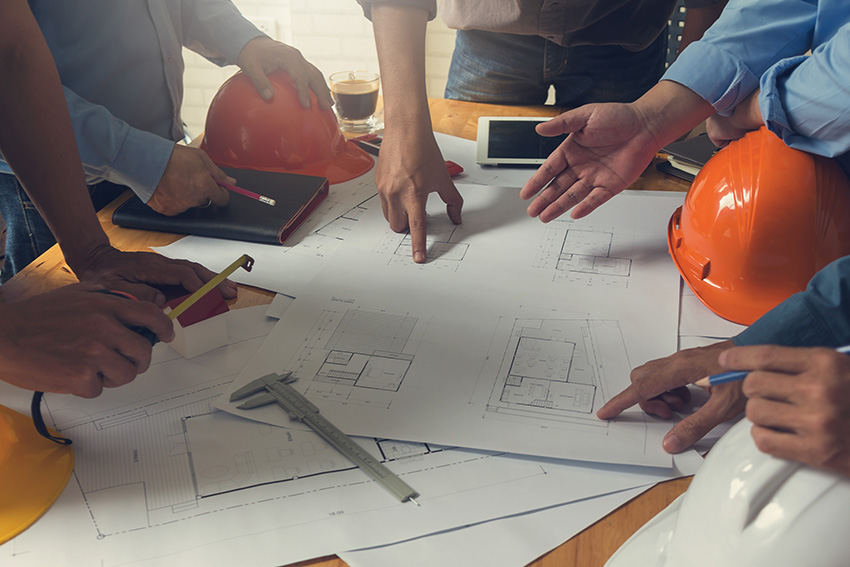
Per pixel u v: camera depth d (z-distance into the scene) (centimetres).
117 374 59
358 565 49
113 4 112
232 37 122
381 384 67
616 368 69
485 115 138
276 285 85
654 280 85
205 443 60
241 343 74
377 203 107
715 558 39
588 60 140
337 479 56
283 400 64
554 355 71
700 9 139
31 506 53
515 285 84
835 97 73
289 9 267
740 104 91
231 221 96
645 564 46
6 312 58
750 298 78
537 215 96
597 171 92
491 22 132
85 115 94
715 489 39
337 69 273
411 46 99
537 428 61
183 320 69
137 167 95
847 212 77
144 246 94
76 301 60
